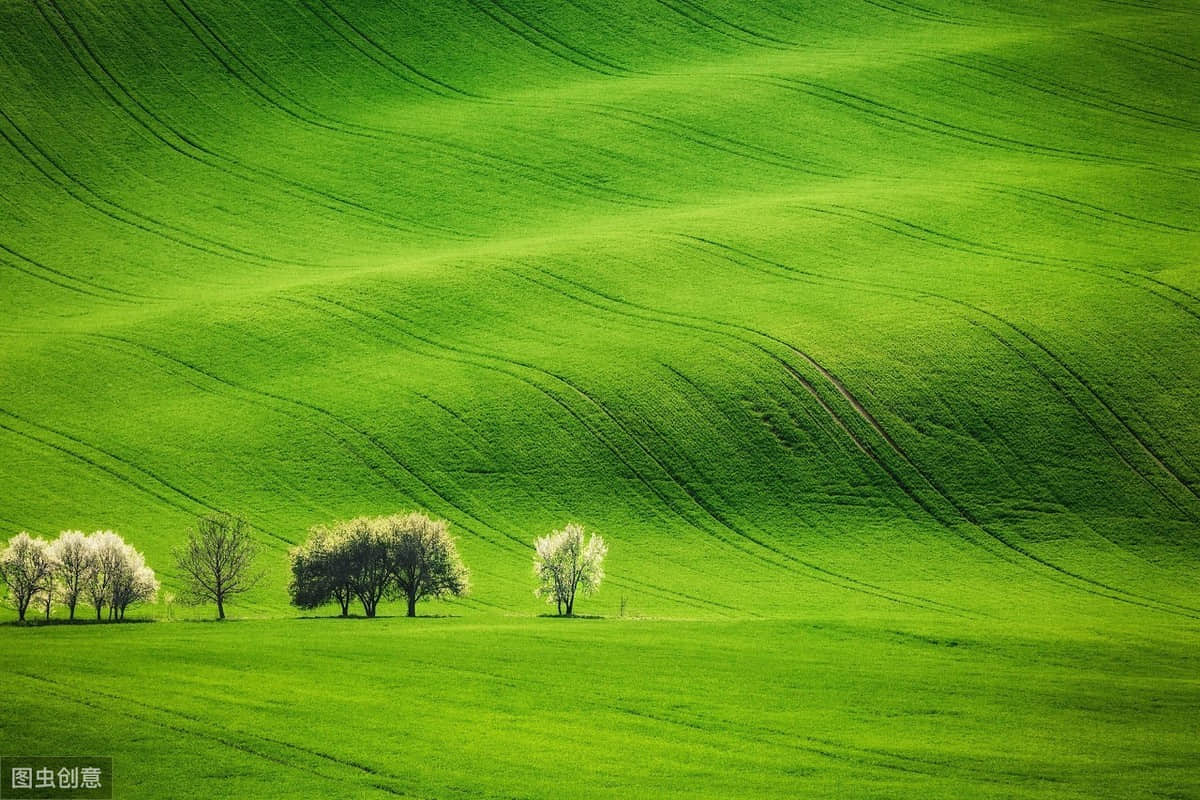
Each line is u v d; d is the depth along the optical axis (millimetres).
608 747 131125
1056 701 153500
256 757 122688
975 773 126125
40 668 148875
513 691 150750
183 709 135000
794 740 136000
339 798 114250
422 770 121500
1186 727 143750
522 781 119875
